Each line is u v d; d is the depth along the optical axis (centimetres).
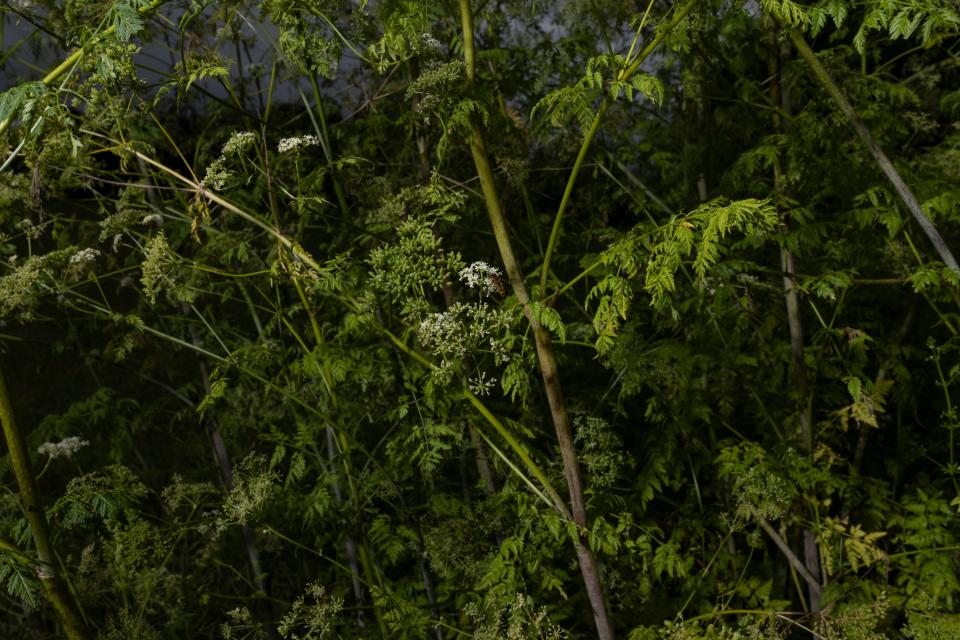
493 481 347
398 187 353
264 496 288
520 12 349
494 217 241
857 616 275
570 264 442
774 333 386
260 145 312
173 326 379
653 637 272
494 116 254
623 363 323
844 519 318
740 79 321
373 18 305
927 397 447
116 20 195
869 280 284
